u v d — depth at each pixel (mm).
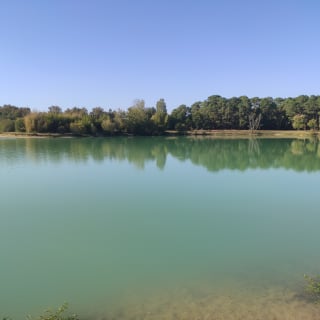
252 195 19312
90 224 14109
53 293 8547
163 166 31516
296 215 15273
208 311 7250
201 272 9492
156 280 9078
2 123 88875
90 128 84312
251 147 54875
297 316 6898
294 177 25406
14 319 7441
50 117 84062
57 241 12188
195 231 13148
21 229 13516
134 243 11891
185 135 95562
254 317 6918
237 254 10805
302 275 9047
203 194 19609
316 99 108438
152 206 16922
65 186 22000
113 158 37625
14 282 9164
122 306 7742
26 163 33031
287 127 112812
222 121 111375
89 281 9148
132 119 90750
